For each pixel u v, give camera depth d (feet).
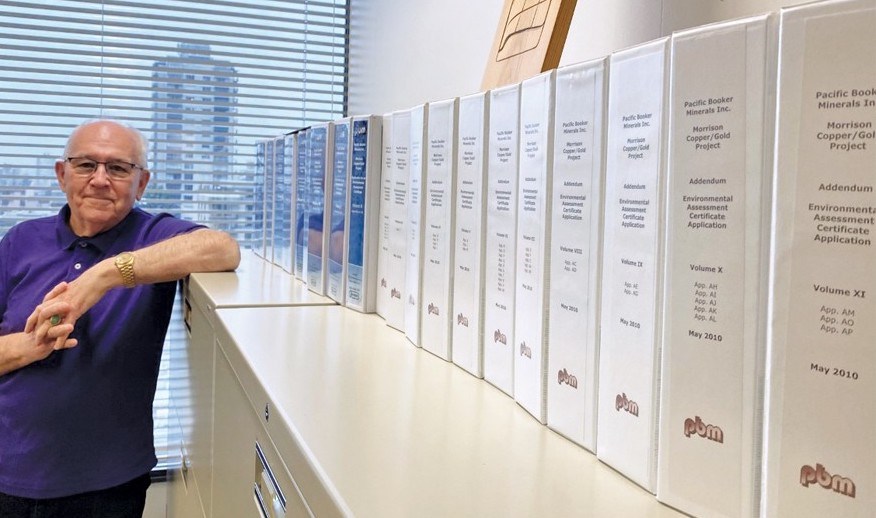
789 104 1.17
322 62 7.97
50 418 5.00
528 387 2.06
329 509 1.49
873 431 1.08
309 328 3.20
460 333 2.56
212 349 3.62
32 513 5.03
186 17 7.48
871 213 1.07
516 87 2.14
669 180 1.43
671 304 1.44
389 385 2.32
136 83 7.40
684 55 1.39
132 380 5.27
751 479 1.29
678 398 1.43
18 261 5.65
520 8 2.85
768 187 1.24
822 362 1.14
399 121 3.18
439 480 1.57
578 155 1.80
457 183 2.56
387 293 3.34
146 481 5.59
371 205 3.53
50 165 7.18
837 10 1.09
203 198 7.80
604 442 1.70
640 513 1.43
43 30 7.00
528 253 2.06
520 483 1.57
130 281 4.73
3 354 4.81
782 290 1.20
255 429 2.42
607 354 1.69
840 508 1.12
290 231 4.87
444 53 4.78
